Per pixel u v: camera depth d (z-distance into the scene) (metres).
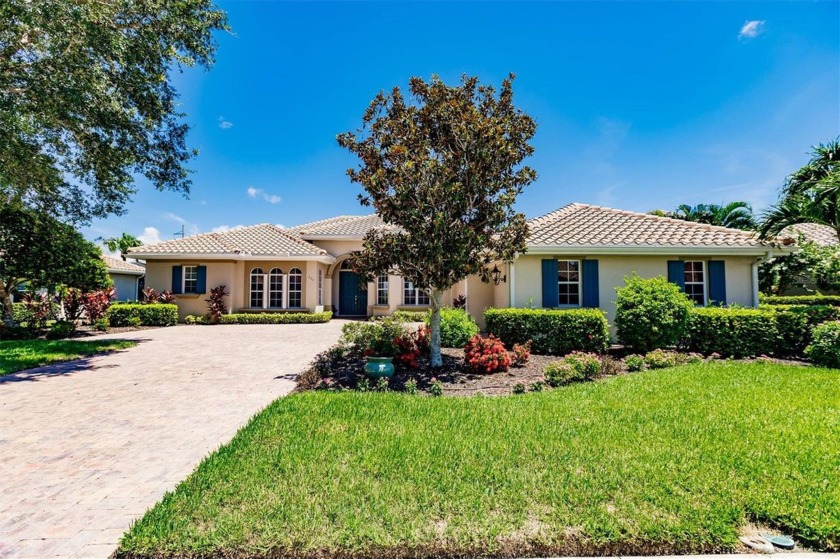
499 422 5.93
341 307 26.38
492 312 12.80
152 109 13.55
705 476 4.17
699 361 10.29
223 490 3.93
